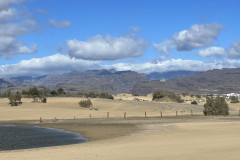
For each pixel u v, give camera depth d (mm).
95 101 118312
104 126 52281
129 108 100312
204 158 17922
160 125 48188
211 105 74500
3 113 83938
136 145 26500
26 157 22281
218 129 37906
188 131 37594
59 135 43719
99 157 20531
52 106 107000
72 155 22125
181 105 103000
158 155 20000
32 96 144875
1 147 33125
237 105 128000
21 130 52031
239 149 20547
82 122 62406
